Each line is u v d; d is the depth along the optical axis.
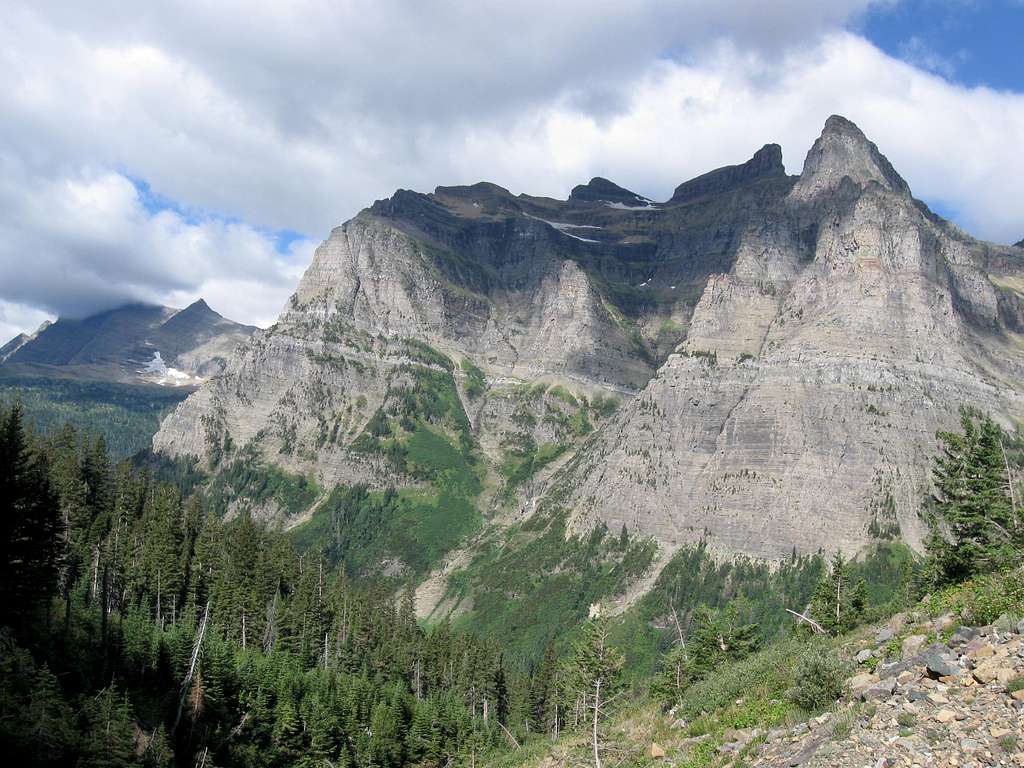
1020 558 36.62
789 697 34.94
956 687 25.27
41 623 91.06
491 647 158.25
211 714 95.25
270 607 140.88
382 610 166.25
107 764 67.25
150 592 128.00
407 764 112.00
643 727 50.91
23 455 84.81
